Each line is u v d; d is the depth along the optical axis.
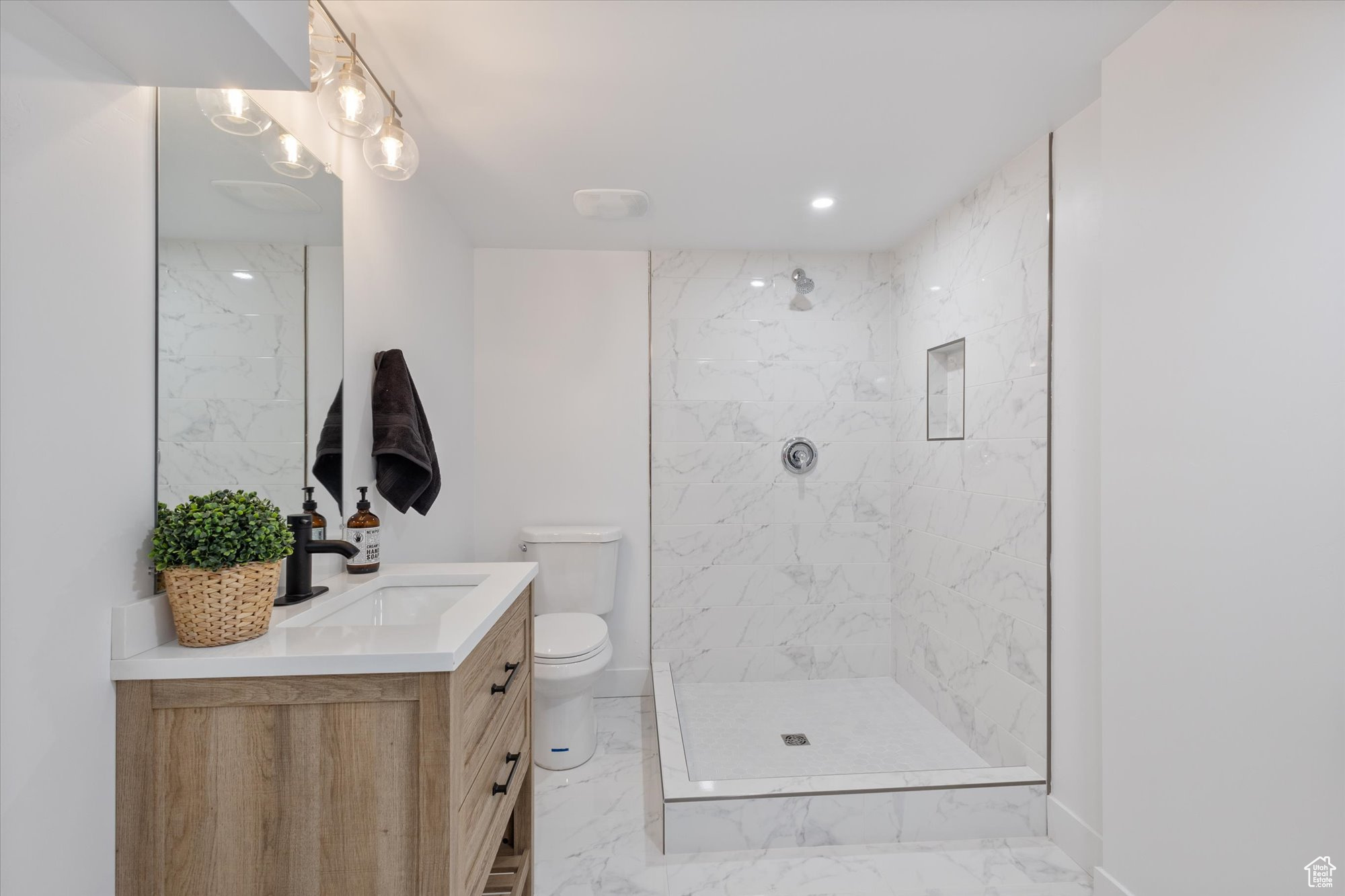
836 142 2.06
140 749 0.93
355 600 1.39
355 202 1.76
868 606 3.26
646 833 2.11
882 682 3.23
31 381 0.79
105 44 0.87
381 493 1.83
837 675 3.25
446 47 1.55
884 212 2.69
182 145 1.07
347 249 1.71
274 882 0.95
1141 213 1.54
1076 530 1.91
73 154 0.86
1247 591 1.29
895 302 3.20
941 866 1.93
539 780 2.44
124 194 0.95
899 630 3.16
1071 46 1.58
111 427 0.92
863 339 3.26
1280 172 1.22
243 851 0.95
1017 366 2.19
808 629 3.25
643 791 2.37
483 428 3.16
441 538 2.59
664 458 3.22
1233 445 1.32
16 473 0.77
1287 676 1.21
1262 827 1.26
